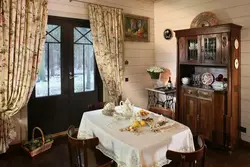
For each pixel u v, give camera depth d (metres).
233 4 3.55
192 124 3.79
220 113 3.38
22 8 3.12
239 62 3.46
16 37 3.10
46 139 3.48
